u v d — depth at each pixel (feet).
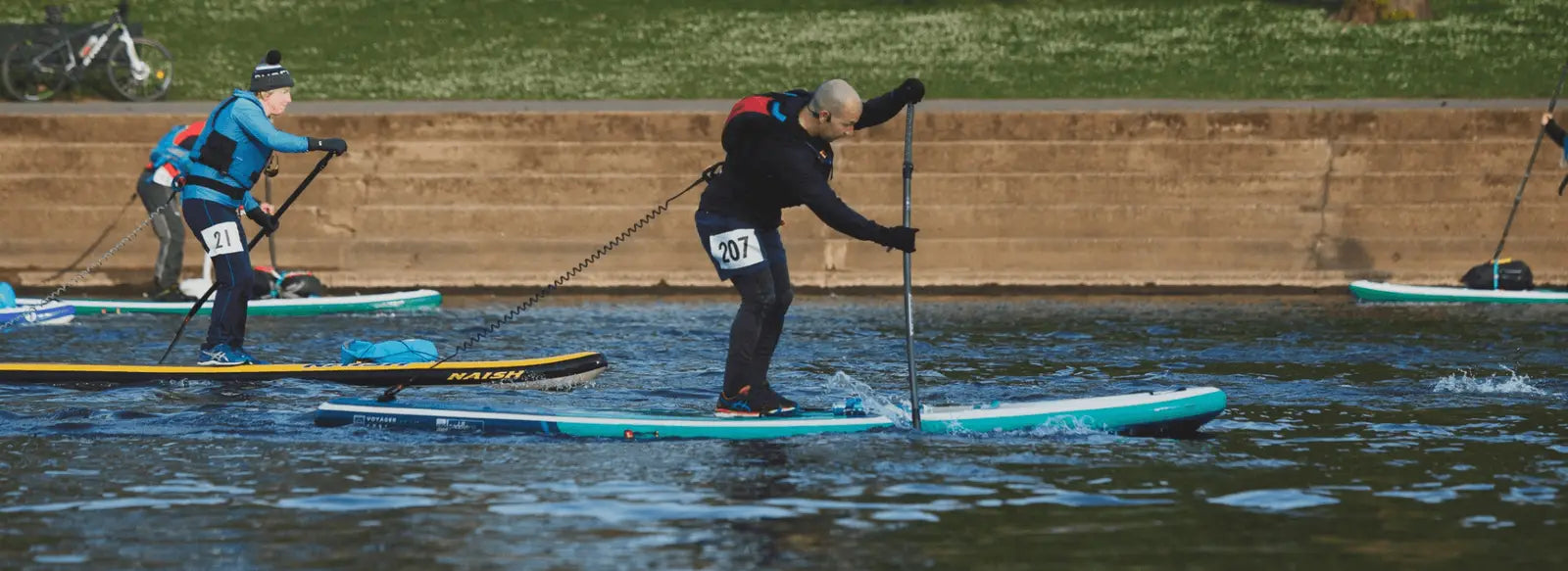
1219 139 210.38
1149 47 296.71
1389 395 111.75
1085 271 202.59
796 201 95.09
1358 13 315.17
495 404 107.24
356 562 65.67
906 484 80.33
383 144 205.46
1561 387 116.06
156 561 65.77
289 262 201.46
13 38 250.57
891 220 204.03
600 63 287.48
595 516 73.51
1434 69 279.08
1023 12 327.26
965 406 97.25
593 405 106.73
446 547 67.97
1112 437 93.76
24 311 159.53
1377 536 70.18
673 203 203.82
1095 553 67.36
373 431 95.76
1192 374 123.24
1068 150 207.51
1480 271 190.29
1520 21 314.14
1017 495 78.07
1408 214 204.54
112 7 319.06
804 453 88.12
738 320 97.25
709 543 68.90
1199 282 201.98
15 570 64.34
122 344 143.43
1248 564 65.62
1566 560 66.23
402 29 310.24
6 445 90.84
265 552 67.10
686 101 244.42
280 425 97.50
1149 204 205.36
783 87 269.23
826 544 68.85
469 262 202.39
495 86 268.62
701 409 104.63
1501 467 85.15
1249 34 305.32
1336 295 197.88
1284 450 89.97
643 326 159.94
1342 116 209.46
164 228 180.86
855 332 154.20
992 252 202.18
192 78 273.13
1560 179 205.77
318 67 282.56
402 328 159.33
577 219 202.69
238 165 122.93
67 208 201.26
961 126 209.05
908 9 332.39
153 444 91.35
